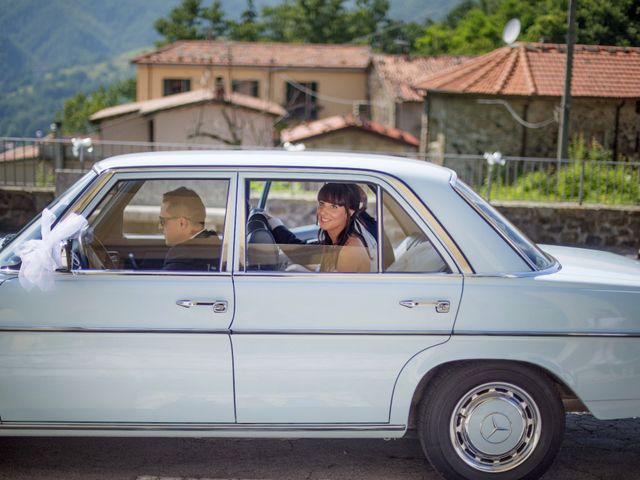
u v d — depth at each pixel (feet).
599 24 94.43
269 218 15.14
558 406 12.98
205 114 112.88
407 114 129.18
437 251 12.88
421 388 13.04
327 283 12.69
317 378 12.63
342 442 15.57
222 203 13.24
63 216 12.92
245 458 14.69
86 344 12.57
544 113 78.48
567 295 12.81
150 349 12.59
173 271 12.79
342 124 108.88
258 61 151.43
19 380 12.66
